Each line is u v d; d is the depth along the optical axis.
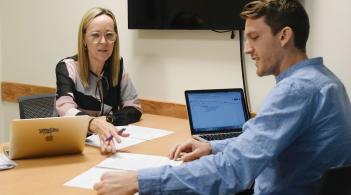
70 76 2.48
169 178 1.27
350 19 2.27
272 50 1.38
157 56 2.97
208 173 1.26
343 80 2.33
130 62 3.10
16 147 1.75
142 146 2.03
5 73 3.79
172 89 2.94
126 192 1.27
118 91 2.70
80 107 2.53
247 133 1.28
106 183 1.30
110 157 1.84
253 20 1.39
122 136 2.17
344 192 1.15
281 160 1.37
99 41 2.46
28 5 3.55
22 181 1.54
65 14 3.36
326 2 2.33
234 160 1.26
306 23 1.38
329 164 1.31
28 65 3.64
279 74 1.42
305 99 1.28
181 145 1.79
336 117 1.31
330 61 2.36
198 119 2.35
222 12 2.60
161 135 2.26
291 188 1.36
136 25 2.95
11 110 3.80
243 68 2.62
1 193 1.43
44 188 1.48
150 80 3.03
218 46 2.71
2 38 3.75
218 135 2.29
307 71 1.35
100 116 2.50
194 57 2.82
